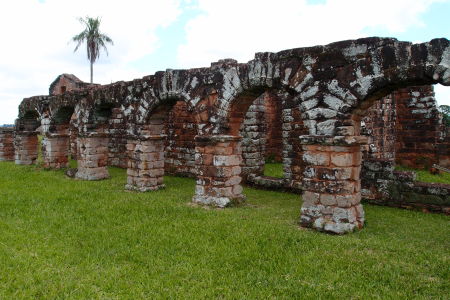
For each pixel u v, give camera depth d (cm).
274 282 625
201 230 886
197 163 1180
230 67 1111
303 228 920
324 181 900
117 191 1363
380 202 1163
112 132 2102
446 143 1628
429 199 1074
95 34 3869
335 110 884
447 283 617
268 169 1791
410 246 789
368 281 629
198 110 1197
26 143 2153
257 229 890
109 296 584
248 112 1473
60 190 1340
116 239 830
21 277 639
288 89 982
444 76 741
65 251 764
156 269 679
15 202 1131
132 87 1412
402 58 790
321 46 909
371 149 1482
